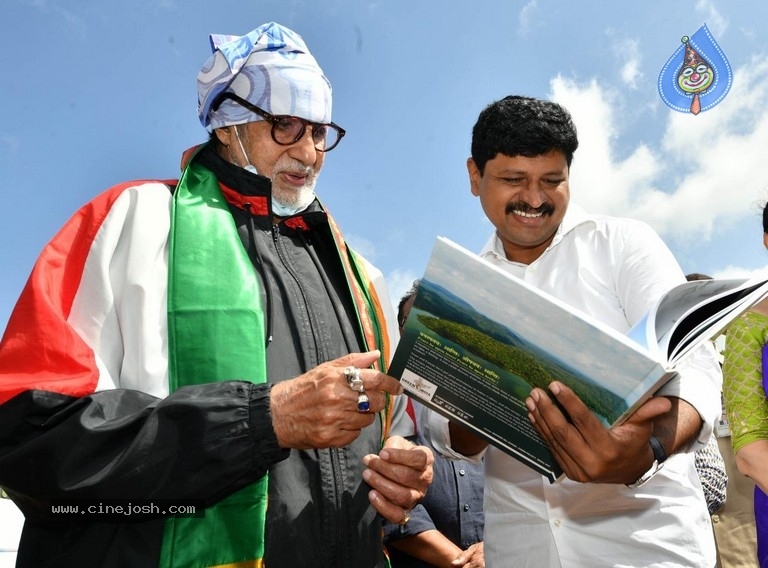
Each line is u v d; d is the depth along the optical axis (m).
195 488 1.50
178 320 1.77
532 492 2.10
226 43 2.21
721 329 1.57
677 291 1.68
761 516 2.16
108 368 1.70
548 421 1.51
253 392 1.57
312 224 2.21
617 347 1.44
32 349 1.57
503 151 2.10
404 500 1.81
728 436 3.45
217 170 2.10
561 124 2.09
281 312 1.95
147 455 1.48
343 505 1.80
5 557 2.86
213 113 2.15
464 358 1.61
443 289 1.58
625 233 2.19
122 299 1.76
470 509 2.93
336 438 1.54
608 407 1.49
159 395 1.70
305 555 1.71
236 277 1.86
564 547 2.02
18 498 1.58
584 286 2.17
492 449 2.23
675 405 1.76
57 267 1.74
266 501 1.69
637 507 2.01
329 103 2.19
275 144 2.09
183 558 1.57
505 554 2.13
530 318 1.51
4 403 1.49
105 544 1.58
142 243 1.83
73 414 1.51
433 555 2.71
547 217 2.14
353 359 1.61
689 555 1.98
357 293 2.19
